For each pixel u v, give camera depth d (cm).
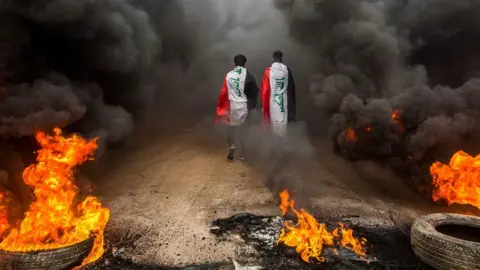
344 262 322
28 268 281
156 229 394
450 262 293
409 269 313
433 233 316
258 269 309
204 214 437
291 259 327
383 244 360
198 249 347
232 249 347
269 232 382
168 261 325
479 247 286
